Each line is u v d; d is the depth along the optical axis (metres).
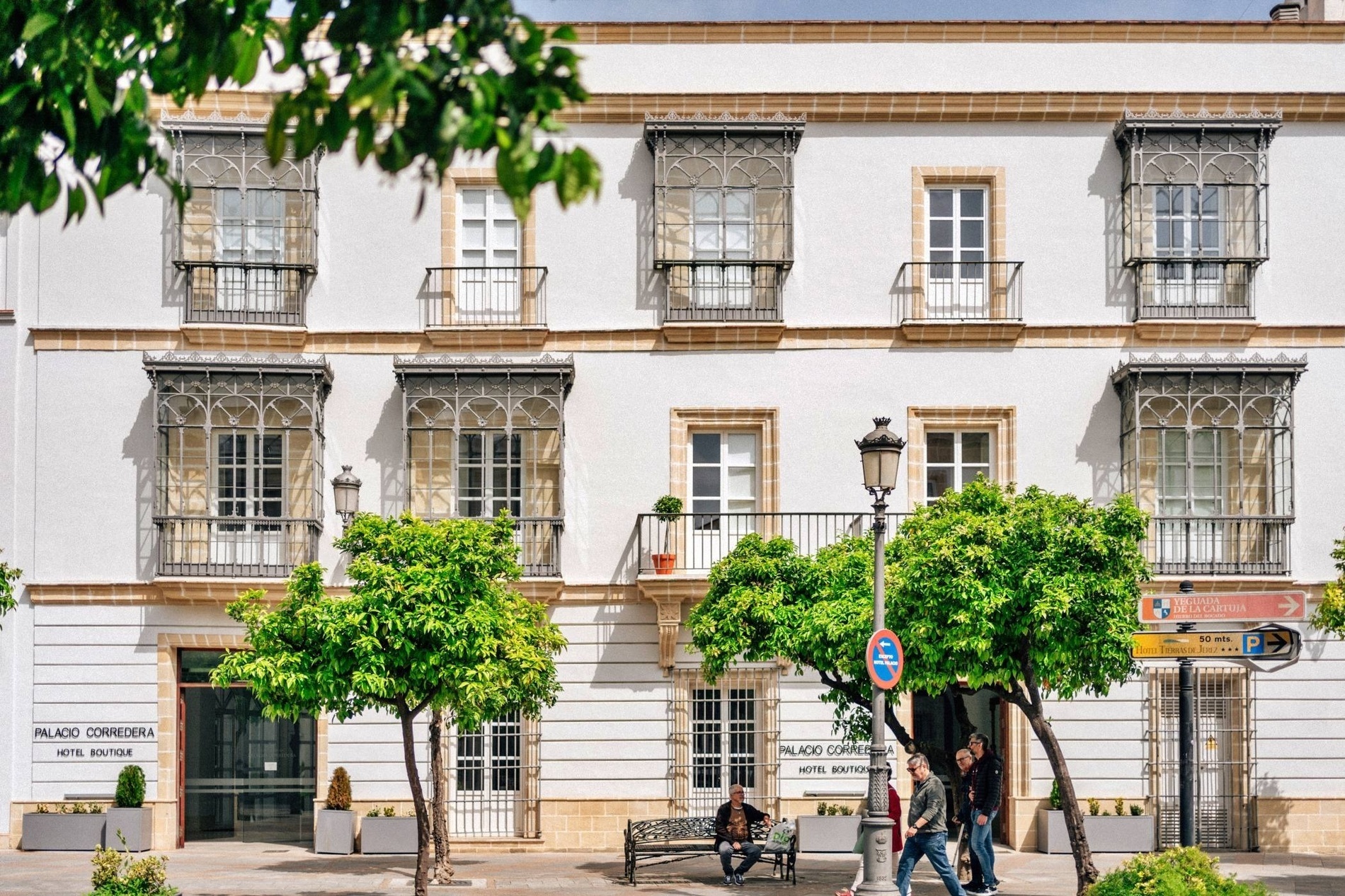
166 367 26.03
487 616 17.95
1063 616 17.42
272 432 26.45
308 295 26.80
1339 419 26.86
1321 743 26.36
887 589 19.31
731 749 26.42
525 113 5.97
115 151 7.08
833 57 27.14
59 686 26.14
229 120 26.47
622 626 26.48
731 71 27.08
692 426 26.94
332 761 26.28
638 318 26.94
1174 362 26.30
